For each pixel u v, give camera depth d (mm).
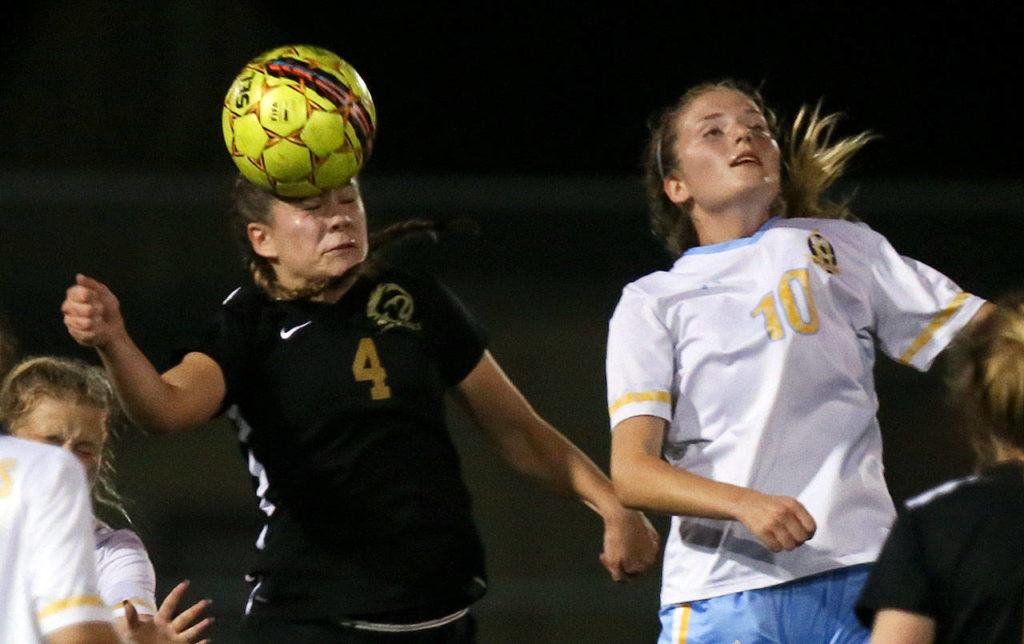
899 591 10219
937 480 30172
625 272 32969
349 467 13336
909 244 32188
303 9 45875
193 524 32531
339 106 13602
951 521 10266
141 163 42812
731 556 13555
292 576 13336
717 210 14742
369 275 14062
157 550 32406
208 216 33906
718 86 15461
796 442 13594
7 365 11656
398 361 13711
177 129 43062
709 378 13922
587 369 32562
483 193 32969
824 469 13555
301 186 13562
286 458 13453
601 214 32938
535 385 32562
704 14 45156
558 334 32625
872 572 10516
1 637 9906
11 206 33531
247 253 14164
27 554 10008
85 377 13820
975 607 10070
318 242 13695
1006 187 32688
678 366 14125
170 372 13156
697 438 13914
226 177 34094
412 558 13312
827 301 14055
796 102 44344
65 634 9891
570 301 32719
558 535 31000
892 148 44062
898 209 32250
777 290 14039
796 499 13344
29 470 10172
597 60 45812
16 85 42938
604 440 32438
